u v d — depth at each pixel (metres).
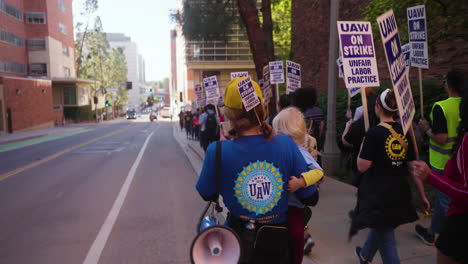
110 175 10.23
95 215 6.28
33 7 47.84
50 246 4.87
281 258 2.11
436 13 7.08
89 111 65.31
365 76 3.58
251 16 12.40
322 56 15.63
